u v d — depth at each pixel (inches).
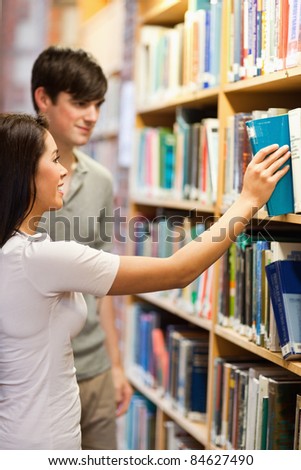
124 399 104.0
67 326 66.2
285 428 74.0
